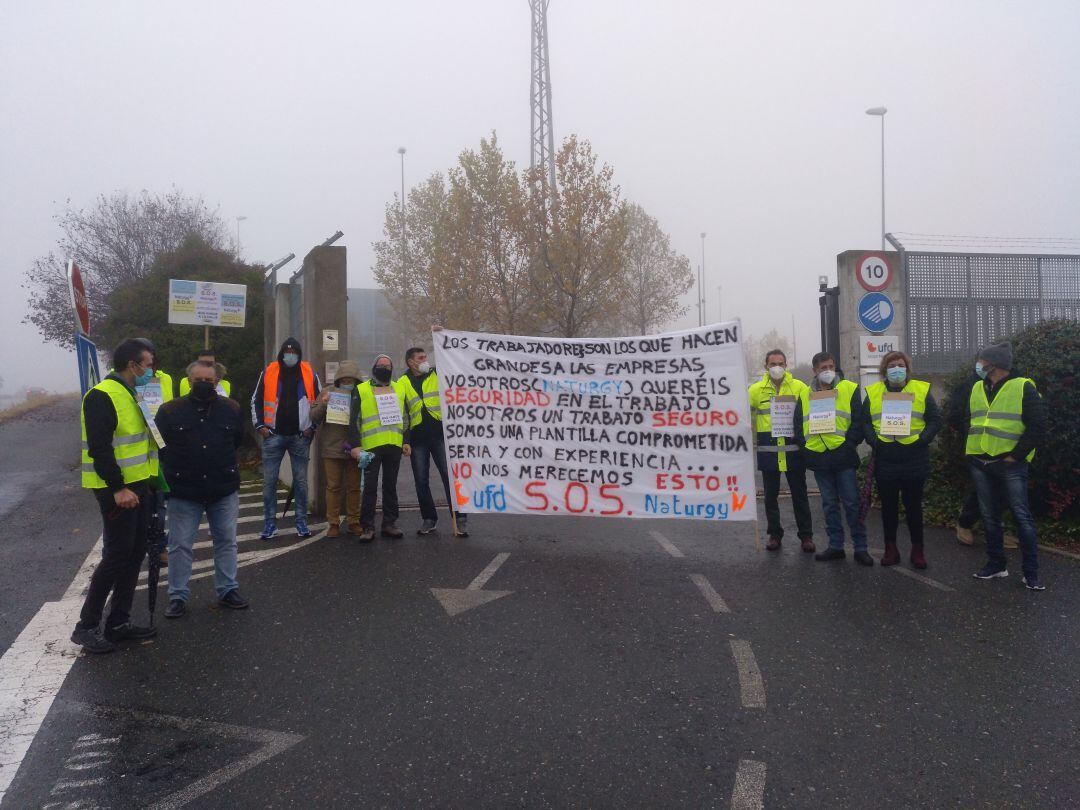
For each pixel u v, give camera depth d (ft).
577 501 26.61
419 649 16.69
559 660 15.99
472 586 21.12
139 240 94.32
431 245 94.79
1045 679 15.05
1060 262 42.50
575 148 65.62
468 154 78.89
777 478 25.41
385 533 27.48
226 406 19.69
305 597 20.44
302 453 27.84
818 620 18.39
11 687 15.14
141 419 17.94
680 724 13.24
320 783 11.52
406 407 27.86
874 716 13.52
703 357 25.70
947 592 20.67
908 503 23.13
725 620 18.37
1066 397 26.03
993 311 41.78
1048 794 11.16
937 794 11.14
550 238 67.56
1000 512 22.08
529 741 12.70
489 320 78.02
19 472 44.86
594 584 21.31
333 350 32.27
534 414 26.86
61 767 12.10
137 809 10.91
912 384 23.18
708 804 10.88
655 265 103.86
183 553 19.19
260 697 14.48
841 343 40.22
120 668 16.06
